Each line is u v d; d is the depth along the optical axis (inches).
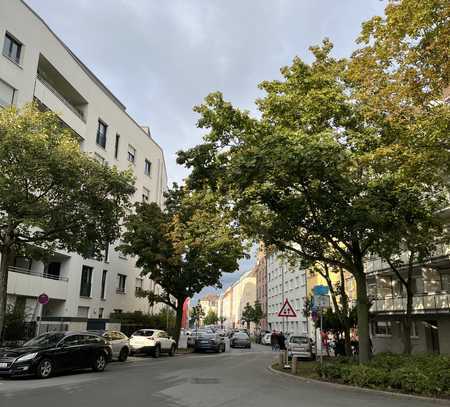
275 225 666.8
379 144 564.1
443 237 773.3
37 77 1036.5
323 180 564.7
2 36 933.2
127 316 1430.9
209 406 380.5
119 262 1549.0
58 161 623.2
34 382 519.2
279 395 463.8
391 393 481.7
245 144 634.2
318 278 1866.4
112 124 1485.0
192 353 1381.6
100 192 693.9
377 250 668.1
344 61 649.6
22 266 1110.4
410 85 442.0
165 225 1240.8
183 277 1283.2
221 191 657.0
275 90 674.2
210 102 652.1
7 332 831.1
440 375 478.9
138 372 674.2
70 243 717.9
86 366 644.1
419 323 1114.1
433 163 461.7
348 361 716.0
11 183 616.7
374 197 565.0
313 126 620.4
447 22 396.2
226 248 1135.0
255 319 3326.8
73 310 1232.2
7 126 614.9
